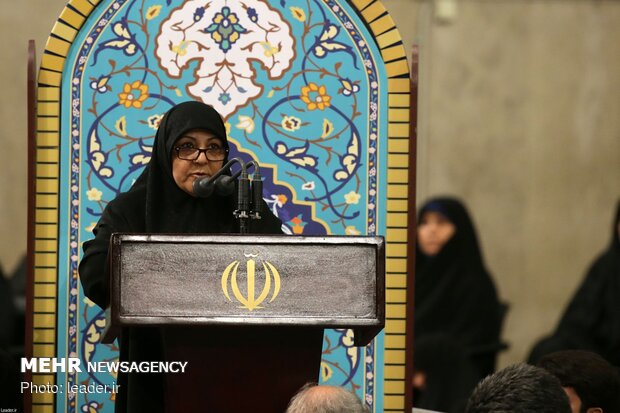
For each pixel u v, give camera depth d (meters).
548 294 19.78
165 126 9.46
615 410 10.37
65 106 10.25
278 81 10.39
